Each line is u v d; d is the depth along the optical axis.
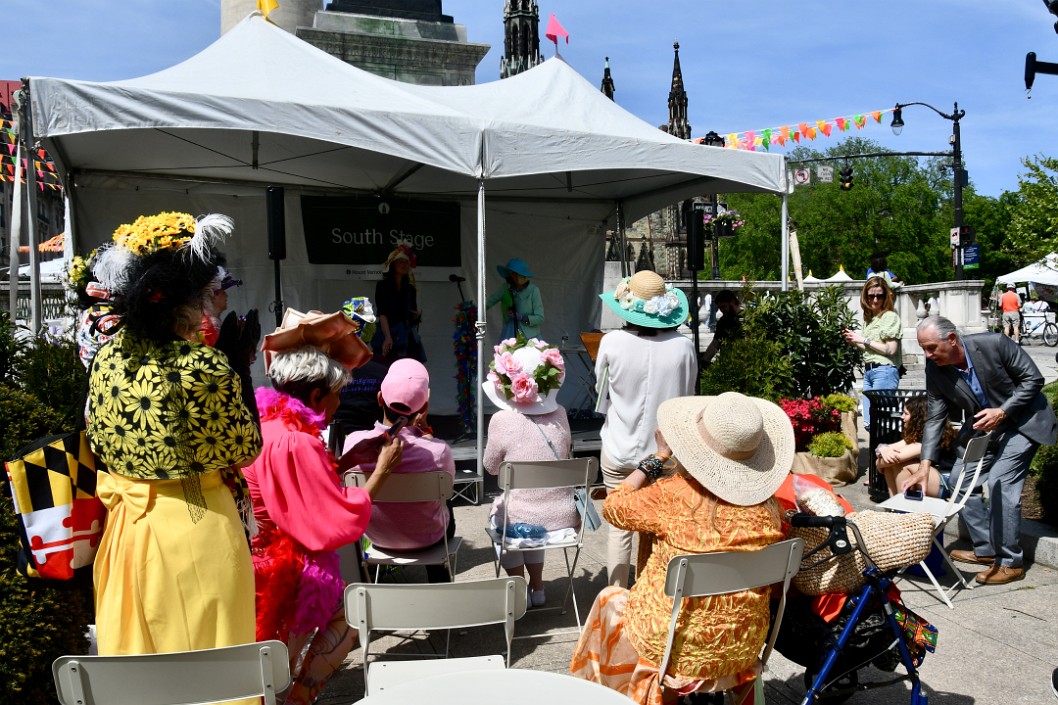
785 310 7.92
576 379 10.96
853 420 7.68
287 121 6.17
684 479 2.84
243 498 2.73
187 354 2.43
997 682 3.74
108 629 2.40
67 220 8.64
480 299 6.75
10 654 2.62
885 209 54.59
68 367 4.53
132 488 2.42
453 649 4.12
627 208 11.33
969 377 4.83
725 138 17.98
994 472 4.94
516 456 4.39
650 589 2.79
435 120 6.49
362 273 10.23
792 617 3.15
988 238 57.09
